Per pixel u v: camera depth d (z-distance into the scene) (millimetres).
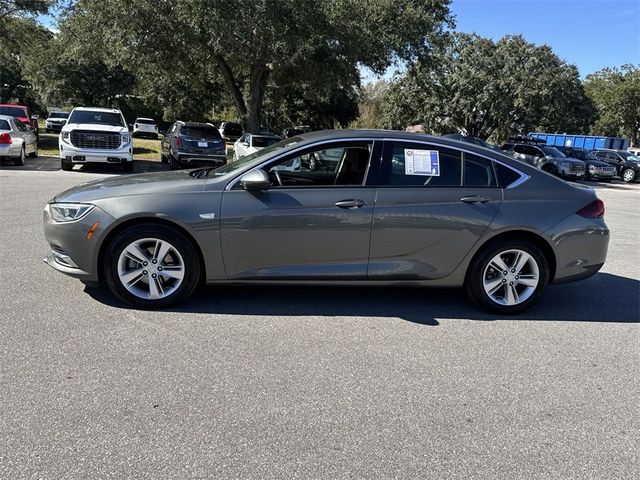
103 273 4617
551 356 4141
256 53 20234
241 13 18328
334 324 4551
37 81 47562
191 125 18719
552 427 3148
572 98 46688
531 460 2822
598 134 61500
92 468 2568
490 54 41031
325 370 3699
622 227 10867
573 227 4934
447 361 3949
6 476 2482
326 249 4641
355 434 2963
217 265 4582
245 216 4508
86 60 23141
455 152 4898
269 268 4641
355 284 4766
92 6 19594
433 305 5184
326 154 4699
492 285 4945
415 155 4809
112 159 16344
